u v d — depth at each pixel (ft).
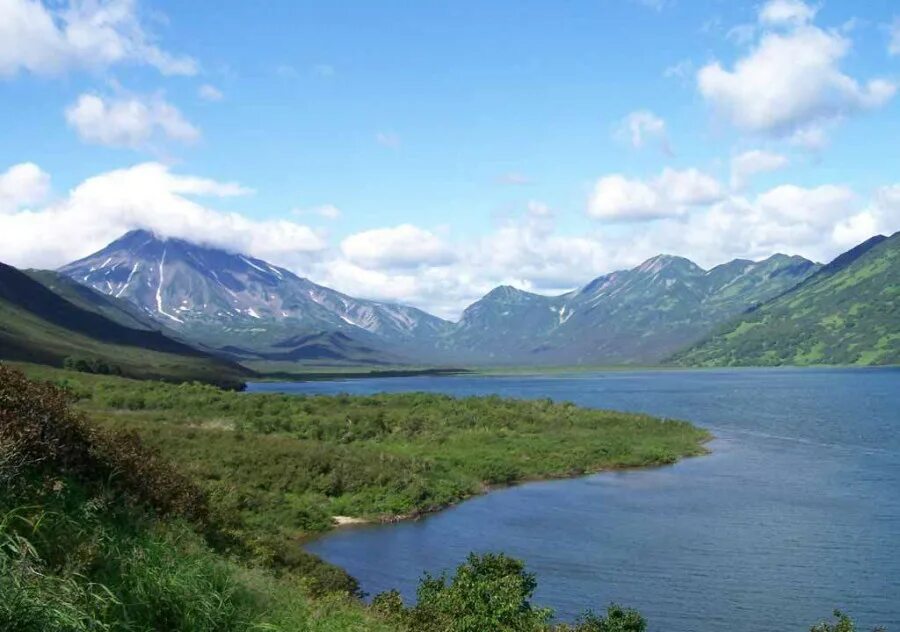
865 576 143.84
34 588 30.83
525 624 77.30
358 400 423.23
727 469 272.10
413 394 455.63
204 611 39.93
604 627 90.43
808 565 151.43
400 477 225.76
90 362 572.10
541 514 204.44
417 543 175.52
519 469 268.62
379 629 59.67
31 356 589.73
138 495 55.26
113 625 34.65
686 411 506.48
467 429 350.43
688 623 121.70
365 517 198.70
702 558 157.38
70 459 51.16
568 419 380.58
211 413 338.95
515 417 381.60
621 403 591.78
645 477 261.44
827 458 292.81
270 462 222.28
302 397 412.98
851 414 461.78
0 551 31.73
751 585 139.64
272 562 81.92
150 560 42.37
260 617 44.27
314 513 193.57
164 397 364.38
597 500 222.48
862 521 186.60
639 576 145.89
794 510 200.54
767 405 541.75
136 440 63.98
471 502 223.10
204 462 211.82
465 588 80.33
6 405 49.06
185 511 63.10
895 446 322.34
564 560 157.99
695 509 205.26
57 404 53.16
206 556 50.06
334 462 228.63
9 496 39.99
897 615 124.47
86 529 42.52
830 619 123.03
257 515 183.93
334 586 106.63
